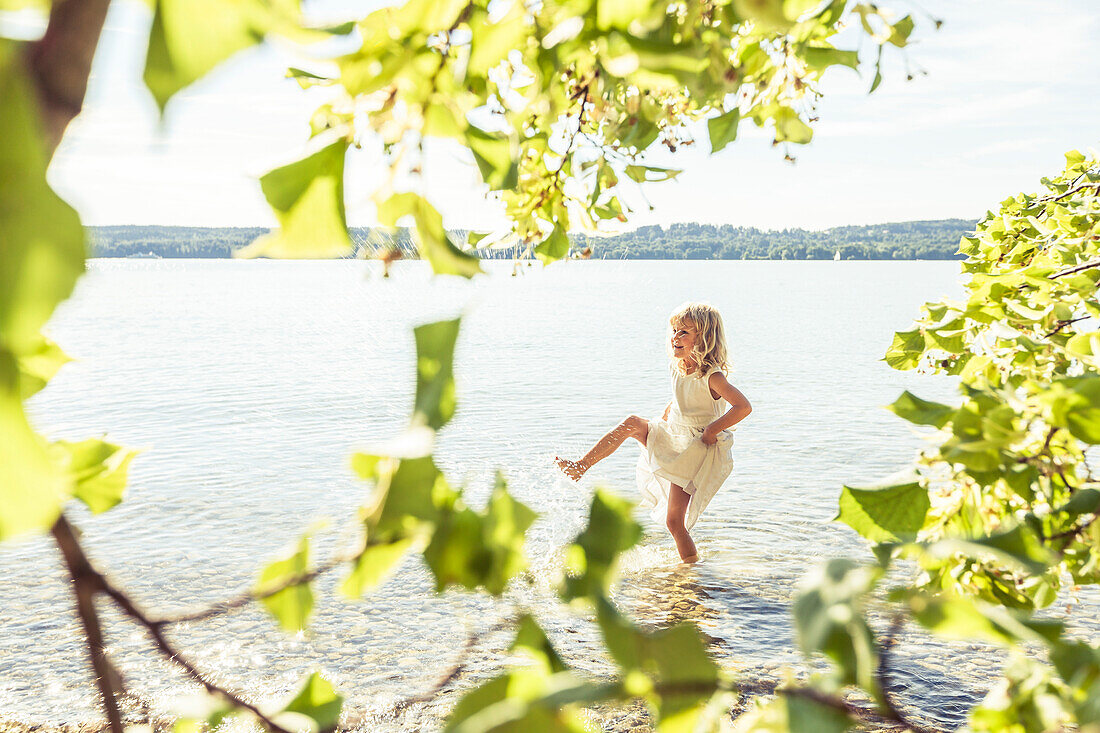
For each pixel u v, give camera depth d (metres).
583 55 0.89
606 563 0.64
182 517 7.14
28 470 0.33
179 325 37.91
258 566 5.76
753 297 64.38
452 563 0.63
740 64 1.12
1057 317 1.99
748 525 6.75
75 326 36.94
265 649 4.28
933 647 4.20
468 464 9.42
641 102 1.24
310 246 0.68
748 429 12.13
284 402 14.88
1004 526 0.79
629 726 2.82
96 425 12.43
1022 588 1.19
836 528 6.61
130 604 0.62
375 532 0.56
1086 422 0.98
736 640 4.34
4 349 0.32
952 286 86.56
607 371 20.08
